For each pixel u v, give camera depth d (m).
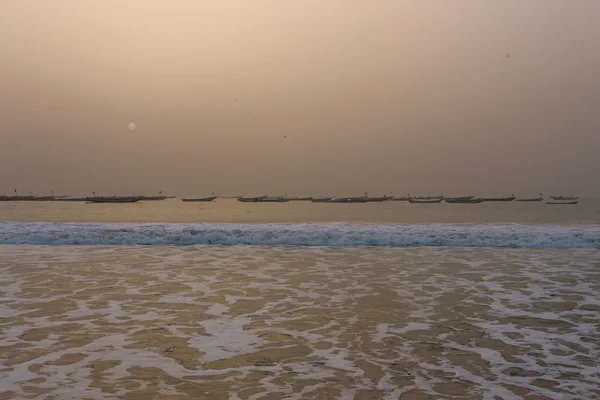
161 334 6.60
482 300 8.76
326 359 5.62
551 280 10.76
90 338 6.40
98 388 4.72
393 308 8.16
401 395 4.59
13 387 4.72
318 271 12.03
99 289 9.68
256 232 18.91
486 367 5.35
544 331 6.77
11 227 20.94
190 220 47.09
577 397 4.53
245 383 4.88
